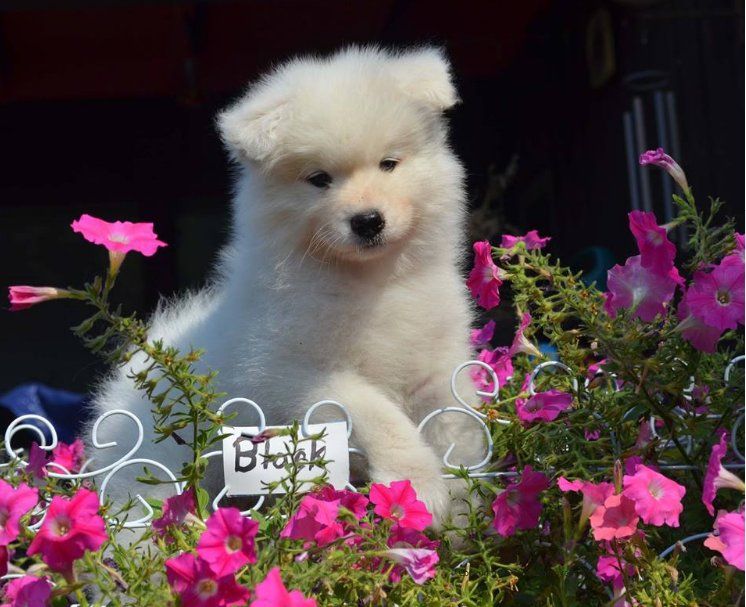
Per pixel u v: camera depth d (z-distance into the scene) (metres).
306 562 0.86
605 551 0.90
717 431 0.96
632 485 0.87
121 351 0.89
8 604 0.85
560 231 2.95
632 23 2.39
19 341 2.87
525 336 1.06
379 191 1.10
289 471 0.89
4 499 0.86
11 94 2.62
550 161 2.95
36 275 2.96
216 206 3.02
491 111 2.97
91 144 3.00
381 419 1.04
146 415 1.13
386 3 2.41
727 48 2.26
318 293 1.10
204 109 3.00
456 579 0.91
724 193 2.25
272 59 2.57
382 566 0.87
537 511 0.92
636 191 2.20
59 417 1.54
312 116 1.11
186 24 2.39
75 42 2.51
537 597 0.93
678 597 0.86
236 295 1.15
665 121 2.30
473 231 2.32
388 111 1.12
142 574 0.85
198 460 0.89
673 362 0.95
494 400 1.00
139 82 2.62
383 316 1.10
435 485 1.02
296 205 1.12
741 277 0.92
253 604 0.79
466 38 2.66
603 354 1.01
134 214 3.02
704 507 0.97
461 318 1.13
